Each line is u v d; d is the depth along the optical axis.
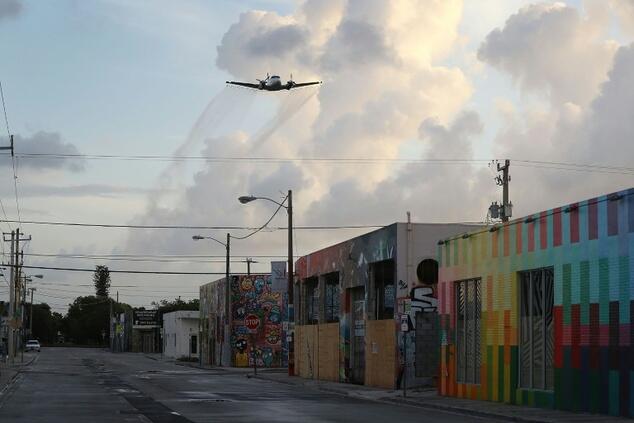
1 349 74.44
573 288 27.28
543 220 29.19
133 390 38.44
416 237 40.94
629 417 24.42
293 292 56.50
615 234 25.34
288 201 53.31
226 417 24.98
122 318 172.88
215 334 85.81
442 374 36.28
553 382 28.39
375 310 44.38
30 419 24.19
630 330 24.50
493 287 32.38
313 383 46.66
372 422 23.83
